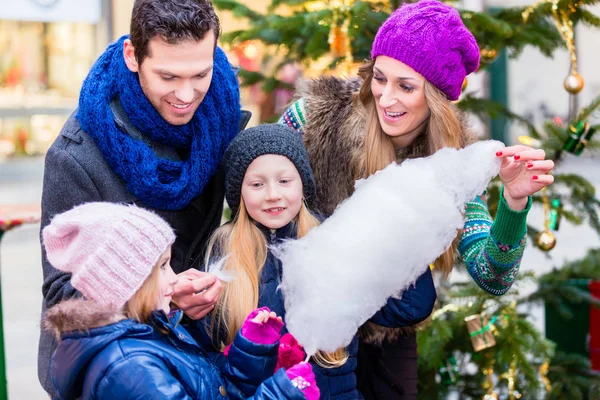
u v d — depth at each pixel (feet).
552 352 12.05
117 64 8.25
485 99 12.89
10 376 15.69
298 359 8.00
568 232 27.22
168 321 7.22
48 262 8.19
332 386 8.18
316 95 9.32
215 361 7.89
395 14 8.43
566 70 39.22
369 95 8.96
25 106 28.27
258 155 8.21
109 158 8.14
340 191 9.11
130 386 6.78
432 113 8.43
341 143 9.04
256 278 8.20
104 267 6.99
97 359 6.90
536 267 22.08
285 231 8.47
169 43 7.64
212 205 8.95
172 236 7.31
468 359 12.96
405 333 9.58
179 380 7.09
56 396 8.28
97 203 7.39
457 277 13.73
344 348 8.20
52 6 13.94
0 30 30.58
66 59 31.27
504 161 7.73
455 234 7.59
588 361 13.37
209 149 8.50
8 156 33.88
